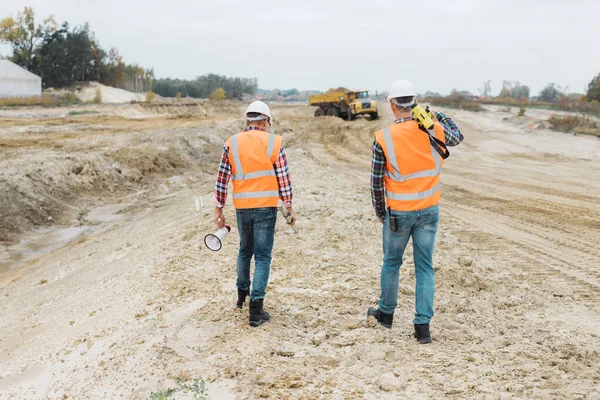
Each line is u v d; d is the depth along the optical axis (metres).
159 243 8.38
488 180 15.55
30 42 76.94
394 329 4.39
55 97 53.16
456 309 4.88
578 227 9.30
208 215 9.50
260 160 4.28
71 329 5.61
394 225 3.99
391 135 3.89
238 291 4.75
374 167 3.96
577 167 18.62
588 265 6.79
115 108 43.22
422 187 3.91
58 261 10.16
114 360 4.25
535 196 12.86
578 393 3.24
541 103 62.16
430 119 3.88
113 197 15.89
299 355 3.93
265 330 4.31
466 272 5.80
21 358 5.29
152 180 18.08
